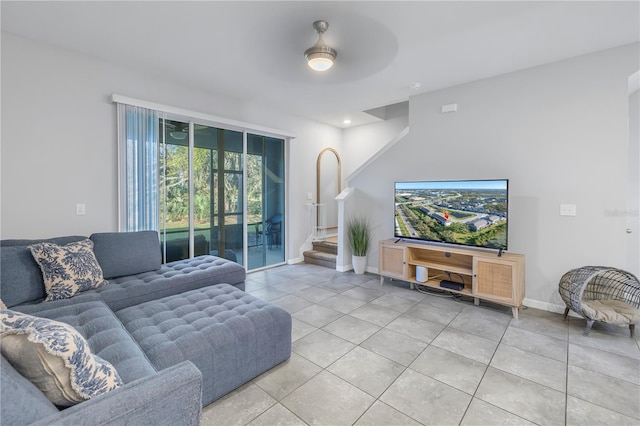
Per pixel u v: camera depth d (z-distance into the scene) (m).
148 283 2.62
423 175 4.07
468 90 3.66
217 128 4.22
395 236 4.09
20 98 2.69
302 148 5.37
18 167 2.69
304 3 2.18
